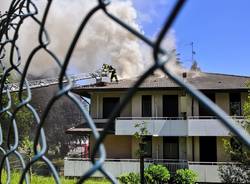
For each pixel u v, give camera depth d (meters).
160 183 20.58
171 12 0.76
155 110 25.30
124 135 25.19
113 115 0.97
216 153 24.06
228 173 19.30
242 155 17.41
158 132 24.27
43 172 10.98
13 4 1.86
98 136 1.04
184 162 23.84
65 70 1.29
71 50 1.25
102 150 1.04
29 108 1.66
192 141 24.39
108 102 25.80
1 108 1.98
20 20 1.73
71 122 40.44
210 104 0.84
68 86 1.29
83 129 23.33
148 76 0.89
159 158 24.67
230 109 24.73
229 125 0.80
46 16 1.47
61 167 23.56
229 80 26.39
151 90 25.00
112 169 23.58
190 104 24.64
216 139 24.16
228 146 17.86
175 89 24.61
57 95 1.30
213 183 22.75
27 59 1.60
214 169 22.55
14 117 1.78
